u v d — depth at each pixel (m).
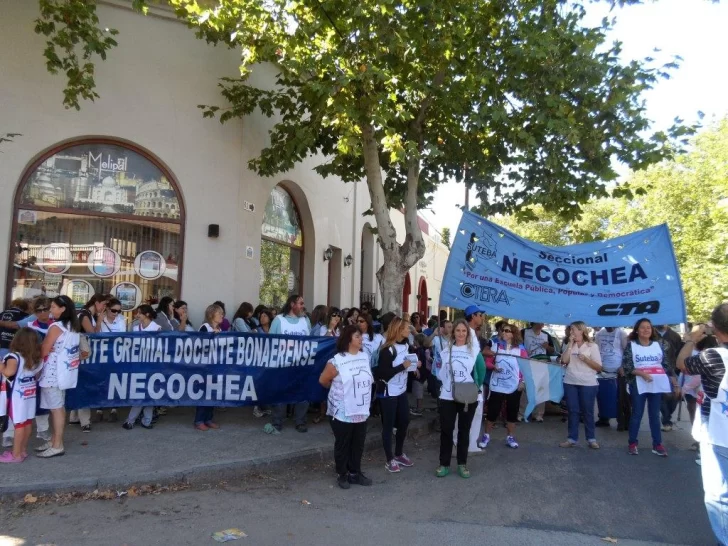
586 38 9.62
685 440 9.12
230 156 10.87
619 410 9.79
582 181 10.78
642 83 9.92
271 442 7.45
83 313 7.92
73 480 5.66
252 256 11.27
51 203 9.73
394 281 10.16
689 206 22.89
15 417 6.12
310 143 10.00
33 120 9.46
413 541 4.80
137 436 7.52
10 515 5.12
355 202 17.38
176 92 10.41
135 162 10.28
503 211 12.09
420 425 9.15
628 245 9.97
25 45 9.46
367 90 8.58
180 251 10.44
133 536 4.73
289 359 8.15
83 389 7.59
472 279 9.92
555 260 10.05
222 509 5.43
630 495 6.20
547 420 10.90
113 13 9.95
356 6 8.22
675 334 10.68
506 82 9.84
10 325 7.96
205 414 8.05
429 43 9.30
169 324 8.77
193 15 8.98
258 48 9.22
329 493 6.04
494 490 6.29
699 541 5.00
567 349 8.66
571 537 5.01
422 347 10.08
